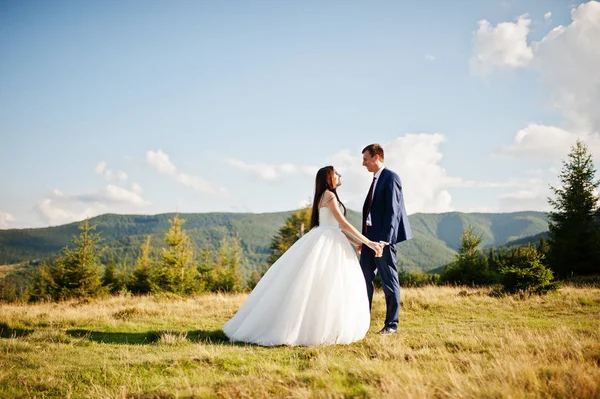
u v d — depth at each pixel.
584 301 8.89
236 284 40.78
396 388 2.93
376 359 3.97
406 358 4.23
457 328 6.09
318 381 3.28
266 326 5.07
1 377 3.68
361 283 5.39
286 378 3.41
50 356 4.54
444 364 3.76
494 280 18.00
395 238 5.62
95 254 34.53
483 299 9.54
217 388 3.26
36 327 6.55
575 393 2.84
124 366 4.04
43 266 44.47
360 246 5.97
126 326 6.53
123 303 10.87
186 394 3.14
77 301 13.23
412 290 11.97
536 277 10.52
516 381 3.07
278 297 5.16
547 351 4.06
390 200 5.58
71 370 3.97
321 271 5.16
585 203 22.44
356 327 5.08
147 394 3.22
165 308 8.64
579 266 21.88
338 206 5.56
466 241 19.94
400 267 21.19
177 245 35.34
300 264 5.30
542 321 6.75
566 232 22.61
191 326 6.57
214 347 4.79
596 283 17.45
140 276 39.00
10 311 8.89
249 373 3.66
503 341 4.75
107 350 4.88
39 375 3.80
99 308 9.46
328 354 4.32
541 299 9.53
